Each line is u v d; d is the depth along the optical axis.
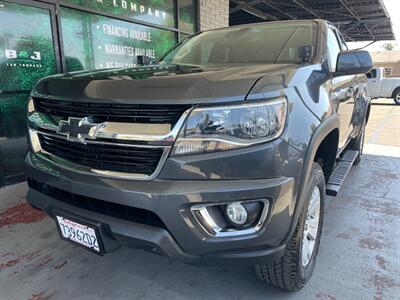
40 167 2.00
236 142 1.56
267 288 2.20
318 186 2.15
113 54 5.48
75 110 1.86
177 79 1.72
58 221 2.00
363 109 4.30
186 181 1.57
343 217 3.25
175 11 6.75
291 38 2.78
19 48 4.16
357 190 3.99
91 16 5.02
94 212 1.80
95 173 1.75
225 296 2.13
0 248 2.67
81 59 4.95
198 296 2.13
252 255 1.65
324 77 2.31
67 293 2.17
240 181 1.58
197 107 1.56
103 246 1.80
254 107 1.58
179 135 1.56
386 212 3.37
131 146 1.64
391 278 2.30
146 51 6.16
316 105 1.96
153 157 1.62
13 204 3.52
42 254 2.60
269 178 1.60
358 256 2.57
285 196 1.62
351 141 4.42
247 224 1.63
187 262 1.65
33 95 2.17
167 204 1.56
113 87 1.76
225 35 3.14
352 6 11.72
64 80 2.05
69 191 1.84
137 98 1.63
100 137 1.71
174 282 2.27
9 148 4.18
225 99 1.56
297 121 1.71
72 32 4.77
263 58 2.63
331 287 2.21
